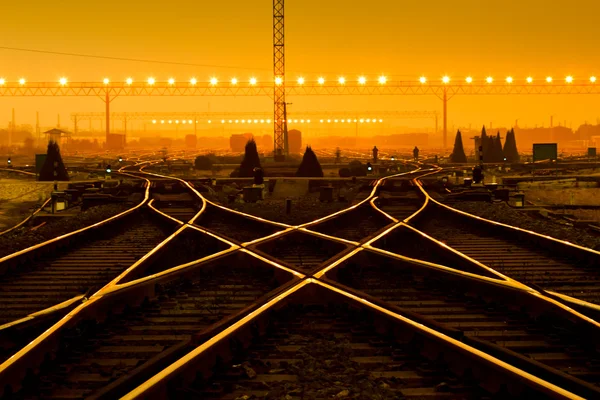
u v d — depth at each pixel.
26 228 24.50
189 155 116.06
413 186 36.75
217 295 11.89
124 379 6.54
